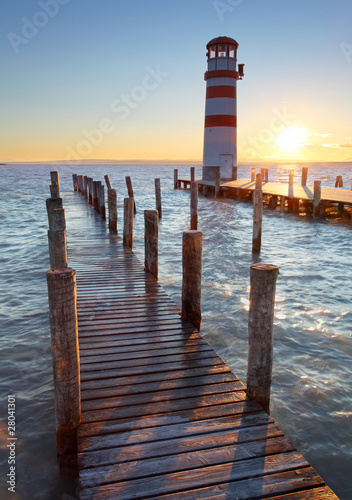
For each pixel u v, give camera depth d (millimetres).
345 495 3199
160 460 2764
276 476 2637
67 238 11273
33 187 41531
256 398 3488
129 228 10102
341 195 19969
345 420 4098
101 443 2928
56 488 3186
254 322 3363
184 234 5066
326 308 7188
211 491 2512
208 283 8641
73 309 2934
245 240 13828
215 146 28875
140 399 3494
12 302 7543
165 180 61750
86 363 4129
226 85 27750
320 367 5125
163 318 5391
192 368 4051
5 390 4590
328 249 12406
